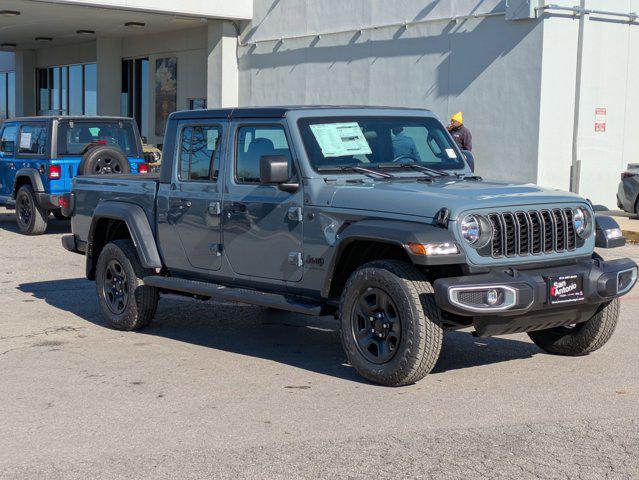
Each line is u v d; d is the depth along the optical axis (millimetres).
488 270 6270
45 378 6820
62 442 5395
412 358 6238
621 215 19266
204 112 7906
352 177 7059
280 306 7023
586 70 19734
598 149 20172
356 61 23500
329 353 7629
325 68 24500
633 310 9617
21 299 10164
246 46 27219
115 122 16328
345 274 6887
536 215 6480
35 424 5734
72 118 16000
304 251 6953
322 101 24656
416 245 6020
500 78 19859
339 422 5723
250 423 5719
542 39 18969
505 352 7656
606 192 20453
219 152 7715
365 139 7367
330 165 7059
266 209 7215
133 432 5566
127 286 8453
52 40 35344
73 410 6020
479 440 5371
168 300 10117
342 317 6664
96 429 5629
